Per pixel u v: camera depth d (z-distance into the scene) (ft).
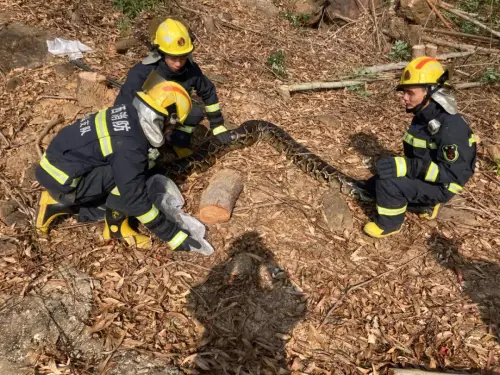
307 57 26.89
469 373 11.76
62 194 13.06
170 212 14.67
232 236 14.85
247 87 22.99
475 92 25.23
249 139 18.61
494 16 33.83
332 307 13.15
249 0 30.25
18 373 10.99
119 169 12.16
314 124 21.11
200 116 16.89
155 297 12.92
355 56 27.96
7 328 11.85
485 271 14.66
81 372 11.07
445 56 28.50
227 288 13.35
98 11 26.30
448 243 15.49
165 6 27.50
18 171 16.42
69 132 12.91
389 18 31.32
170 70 15.12
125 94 14.84
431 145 14.17
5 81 20.53
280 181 17.28
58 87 20.66
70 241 14.24
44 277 13.12
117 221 13.76
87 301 12.64
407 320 13.05
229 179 15.80
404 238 15.62
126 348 11.67
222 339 12.12
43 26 23.98
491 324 13.08
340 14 31.04
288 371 11.59
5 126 18.25
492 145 20.33
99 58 22.85
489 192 17.93
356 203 16.89
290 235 15.15
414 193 14.19
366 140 20.52
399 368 11.68
